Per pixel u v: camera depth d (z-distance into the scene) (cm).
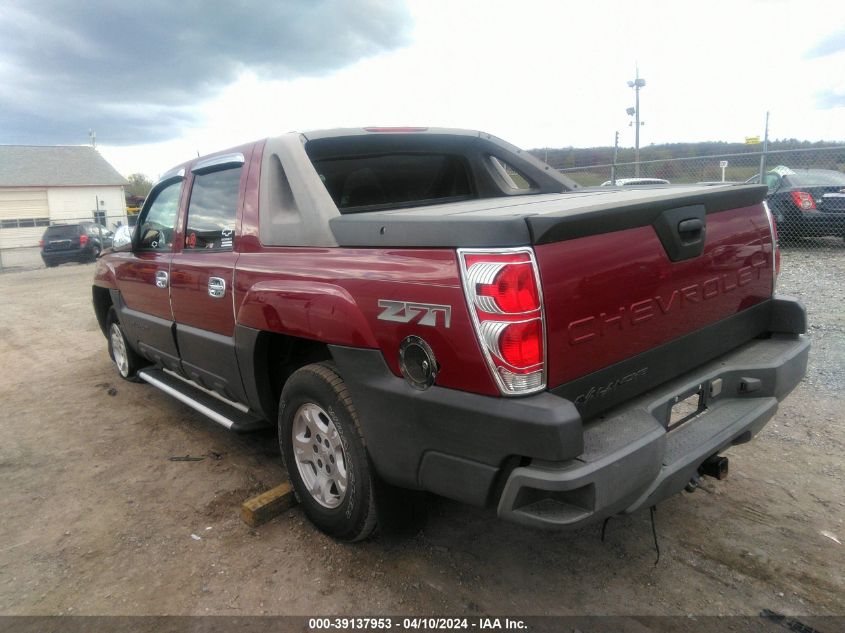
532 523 204
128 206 4656
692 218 255
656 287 243
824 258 1027
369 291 242
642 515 311
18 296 1341
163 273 408
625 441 214
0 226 3706
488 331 202
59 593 271
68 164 4016
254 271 309
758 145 1611
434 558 283
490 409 205
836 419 409
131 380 578
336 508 285
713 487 334
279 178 317
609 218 219
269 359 327
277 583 271
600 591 257
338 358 257
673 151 2281
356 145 348
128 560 294
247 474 378
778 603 246
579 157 2056
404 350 231
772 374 279
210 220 364
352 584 268
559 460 195
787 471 347
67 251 2127
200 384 402
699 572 266
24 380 618
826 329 609
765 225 309
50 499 359
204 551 297
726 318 284
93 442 441
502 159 417
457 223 211
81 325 912
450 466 224
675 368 260
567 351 211
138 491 363
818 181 1160
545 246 204
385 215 248
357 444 261
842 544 281
